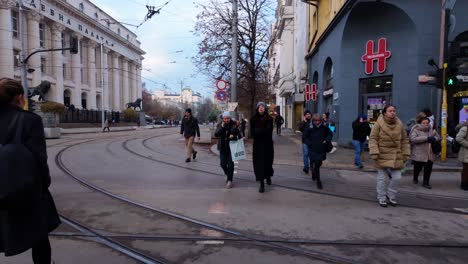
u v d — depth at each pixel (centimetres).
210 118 7106
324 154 761
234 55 1606
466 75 1297
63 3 4984
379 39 1434
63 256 387
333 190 736
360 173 970
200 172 940
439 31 1330
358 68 1523
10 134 265
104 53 6519
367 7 1409
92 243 427
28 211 267
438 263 379
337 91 1622
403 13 1354
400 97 1383
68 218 522
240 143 750
